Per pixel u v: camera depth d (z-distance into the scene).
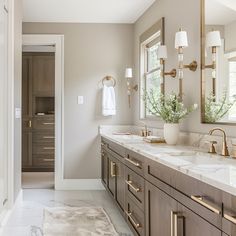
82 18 4.95
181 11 3.27
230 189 1.19
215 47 2.56
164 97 3.55
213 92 2.61
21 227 3.28
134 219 2.74
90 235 3.09
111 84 5.21
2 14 3.24
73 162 5.15
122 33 5.21
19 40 4.05
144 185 2.43
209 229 1.37
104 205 4.16
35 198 4.52
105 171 4.48
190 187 1.58
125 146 3.05
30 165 6.76
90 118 5.18
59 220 3.52
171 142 3.02
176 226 1.72
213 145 2.43
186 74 3.15
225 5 2.41
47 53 6.87
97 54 5.19
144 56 4.72
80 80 5.16
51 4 4.32
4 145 3.44
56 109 5.12
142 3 4.23
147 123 4.41
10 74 3.55
